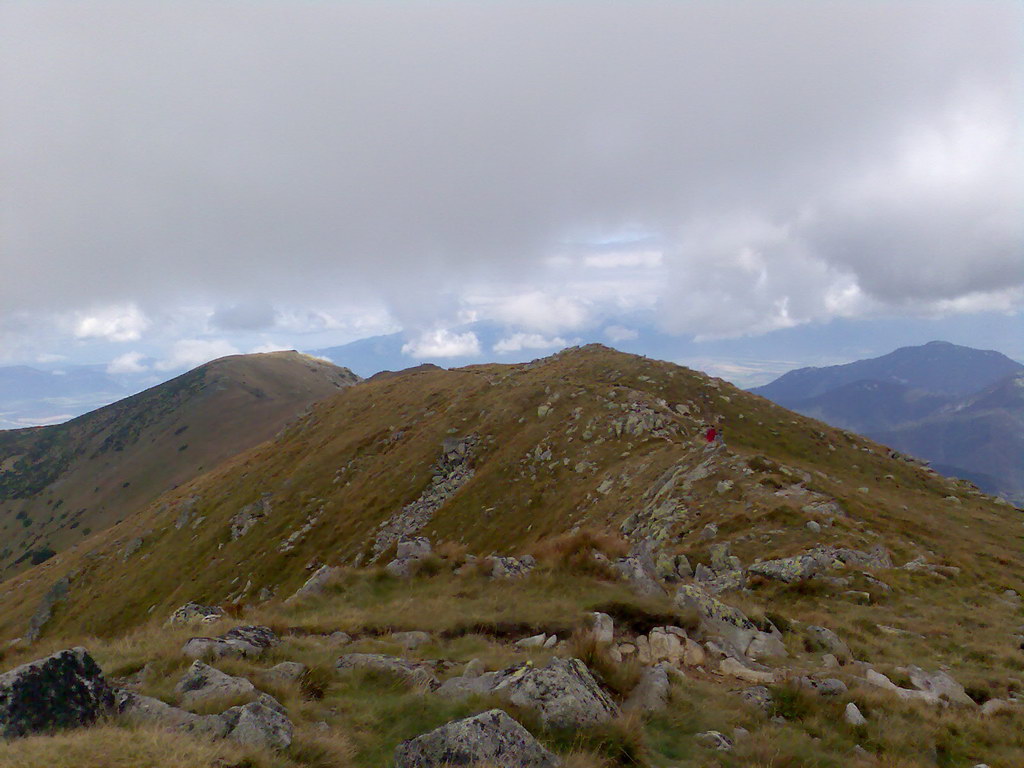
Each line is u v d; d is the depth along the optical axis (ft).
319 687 31.58
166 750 20.38
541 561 64.59
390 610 51.57
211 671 30.17
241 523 283.59
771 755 29.07
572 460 202.18
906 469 212.02
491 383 317.42
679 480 133.08
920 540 101.60
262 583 226.99
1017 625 65.21
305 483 294.87
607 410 225.76
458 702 29.04
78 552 376.48
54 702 23.29
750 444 215.72
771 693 37.06
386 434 312.50
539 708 28.12
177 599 246.88
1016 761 33.40
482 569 62.23
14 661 46.68
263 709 25.27
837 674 42.57
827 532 96.17
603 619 45.19
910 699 41.04
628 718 28.43
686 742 29.43
